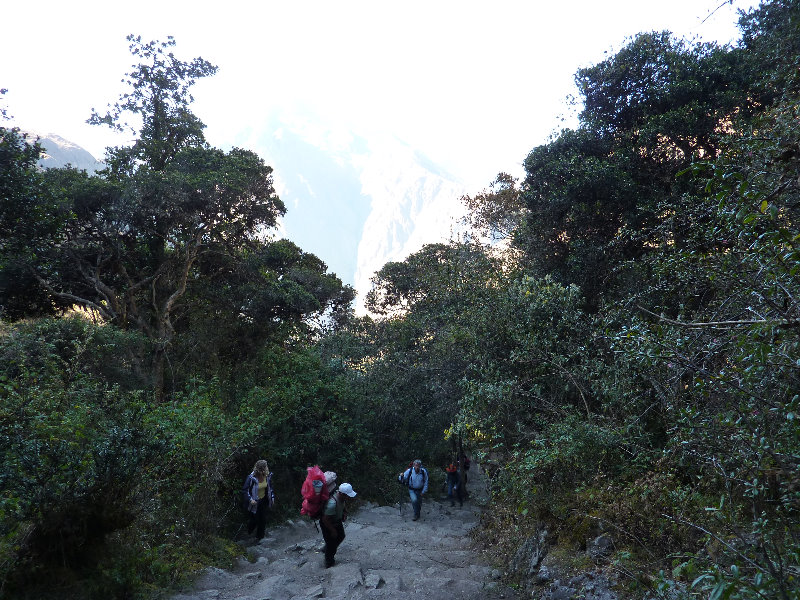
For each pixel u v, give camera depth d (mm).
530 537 6805
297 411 13656
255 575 7141
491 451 9258
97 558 5844
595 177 12734
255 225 19375
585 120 15172
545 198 14234
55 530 5465
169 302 17281
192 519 8102
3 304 15391
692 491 5297
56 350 11219
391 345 16844
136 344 14461
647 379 6668
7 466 5484
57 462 5777
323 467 13852
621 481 6484
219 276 20188
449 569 7406
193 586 6488
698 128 12422
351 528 10984
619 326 7352
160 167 18250
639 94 14359
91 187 14859
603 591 4965
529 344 8719
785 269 3238
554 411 8195
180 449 8414
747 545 3660
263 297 18656
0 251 10180
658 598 4145
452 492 15062
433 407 15219
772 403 3717
